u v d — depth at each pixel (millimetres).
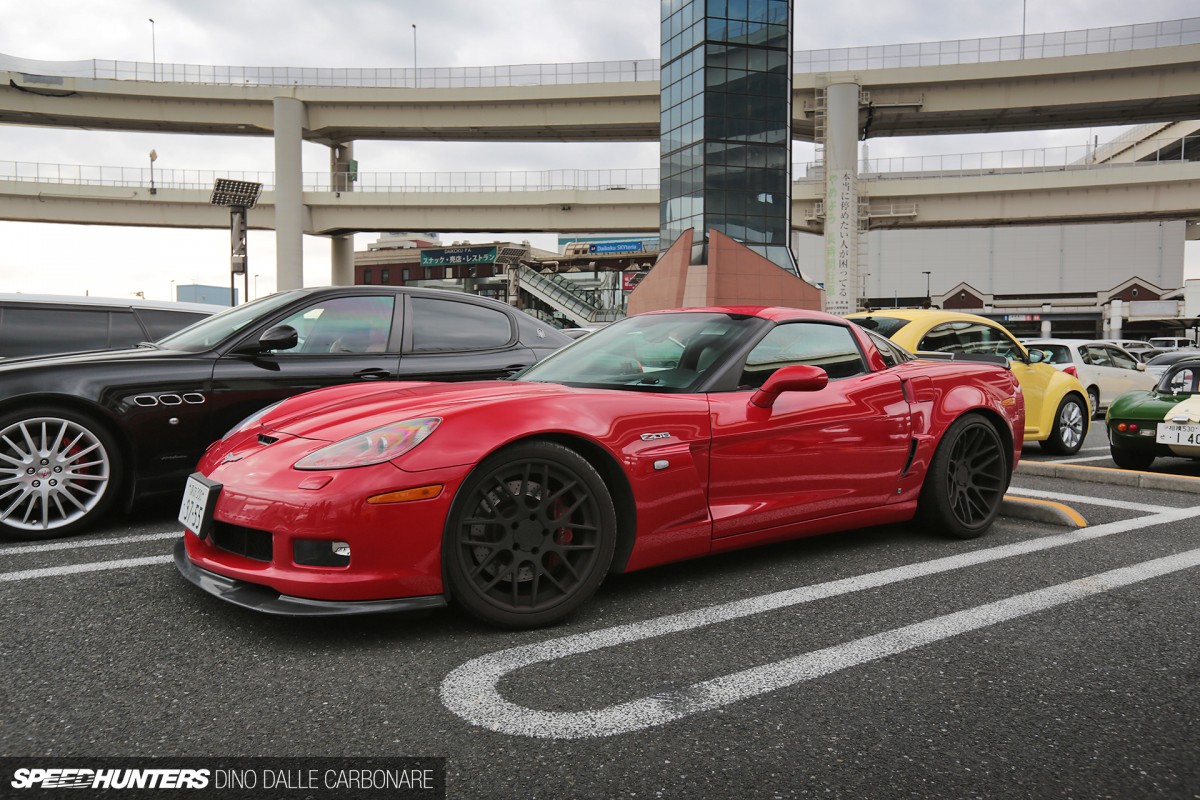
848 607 2801
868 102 43312
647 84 45094
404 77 46906
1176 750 1809
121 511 4293
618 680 2168
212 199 41156
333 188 48812
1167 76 40656
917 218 44500
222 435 4125
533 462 2527
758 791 1621
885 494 3553
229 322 4484
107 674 2156
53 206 46594
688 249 34344
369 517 2312
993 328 7051
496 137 50219
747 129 34375
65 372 3762
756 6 34188
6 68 44875
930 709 2008
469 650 2369
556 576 2643
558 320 62500
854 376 3531
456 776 1666
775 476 3139
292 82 46906
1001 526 4152
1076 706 2031
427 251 71688
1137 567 3328
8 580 2998
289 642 2410
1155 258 75250
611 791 1615
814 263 78812
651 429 2793
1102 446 8453
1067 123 46250
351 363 4520
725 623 2631
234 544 2539
